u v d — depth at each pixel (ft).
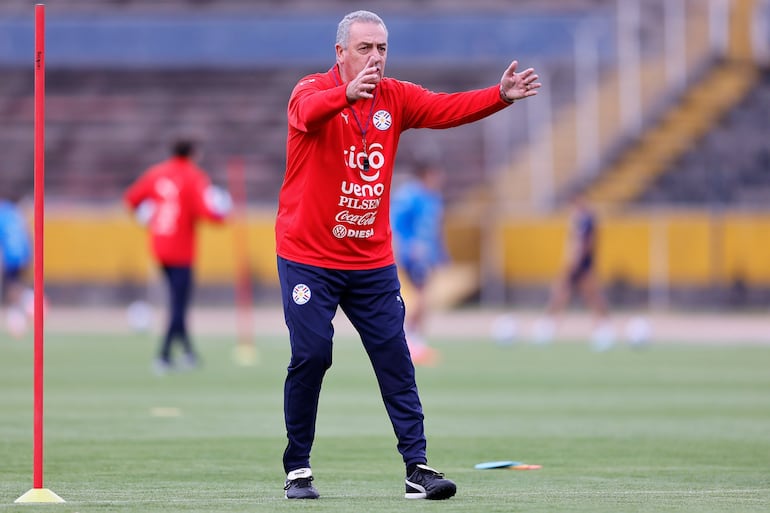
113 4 465.88
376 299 82.07
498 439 121.19
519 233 353.92
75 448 113.09
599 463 103.96
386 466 102.63
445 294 348.18
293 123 78.79
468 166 402.72
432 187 231.71
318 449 113.60
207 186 200.34
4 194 418.72
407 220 228.02
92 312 355.97
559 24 420.77
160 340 268.21
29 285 370.12
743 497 83.56
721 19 395.34
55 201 399.44
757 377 191.62
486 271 356.18
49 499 80.28
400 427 82.79
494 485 90.53
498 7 434.30
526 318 329.52
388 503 80.18
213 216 198.29
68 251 367.04
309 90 79.10
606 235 344.90
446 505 79.25
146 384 180.04
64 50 450.30
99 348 247.91
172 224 198.18
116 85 445.78
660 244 341.62
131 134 431.43
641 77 393.91
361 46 78.33
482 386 178.91
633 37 404.77
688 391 171.12
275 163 419.54
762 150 376.89
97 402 156.04
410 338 224.53
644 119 386.11
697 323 309.42
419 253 225.97
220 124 431.84
